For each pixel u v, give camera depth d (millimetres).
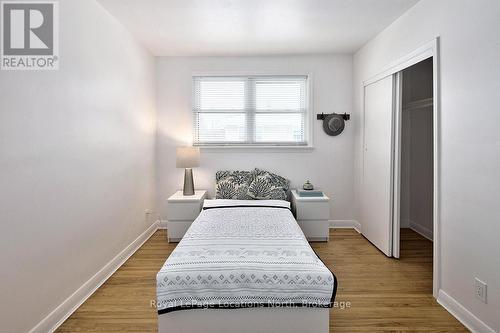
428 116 3861
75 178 2219
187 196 3768
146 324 1999
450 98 2115
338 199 4203
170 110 4137
